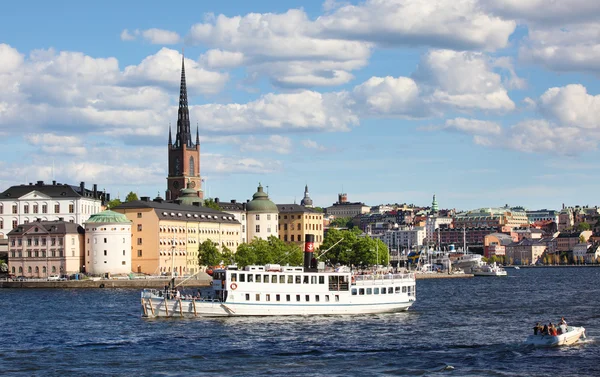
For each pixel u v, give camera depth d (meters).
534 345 125.69
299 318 156.50
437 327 148.25
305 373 107.50
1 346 130.50
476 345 127.12
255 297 158.50
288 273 159.62
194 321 153.62
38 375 107.62
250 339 132.75
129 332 142.75
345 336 136.00
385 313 166.75
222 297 159.50
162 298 159.75
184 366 112.00
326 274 161.38
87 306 198.00
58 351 124.62
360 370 109.19
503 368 110.06
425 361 114.69
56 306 199.62
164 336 136.88
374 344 128.25
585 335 134.12
